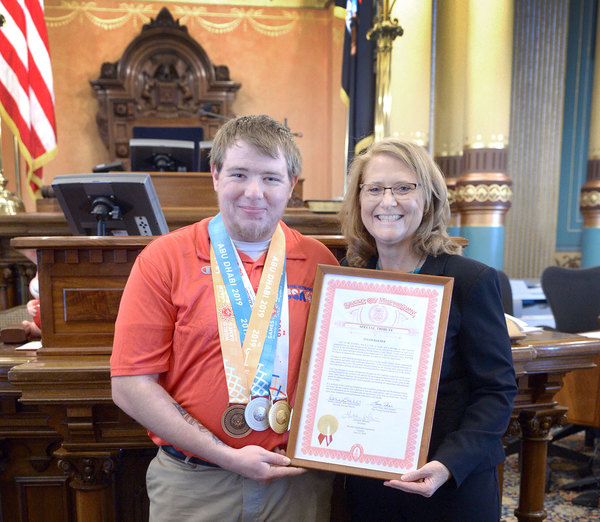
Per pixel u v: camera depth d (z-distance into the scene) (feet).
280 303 4.03
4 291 10.03
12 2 13.38
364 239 4.51
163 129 25.77
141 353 3.70
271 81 27.30
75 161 25.89
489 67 17.13
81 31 25.66
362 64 17.22
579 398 8.17
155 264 3.85
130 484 6.06
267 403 3.82
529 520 6.52
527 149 23.65
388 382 3.78
